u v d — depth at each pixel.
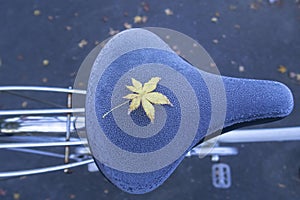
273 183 1.16
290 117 1.23
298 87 1.29
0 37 1.34
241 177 1.16
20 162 1.17
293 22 1.40
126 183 0.65
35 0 1.40
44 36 1.35
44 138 0.85
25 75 1.29
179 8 1.40
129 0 1.41
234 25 1.38
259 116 0.70
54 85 1.28
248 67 1.32
